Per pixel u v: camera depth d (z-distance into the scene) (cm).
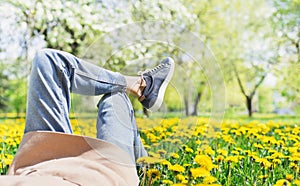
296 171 268
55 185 172
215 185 210
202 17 1333
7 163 280
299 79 1487
